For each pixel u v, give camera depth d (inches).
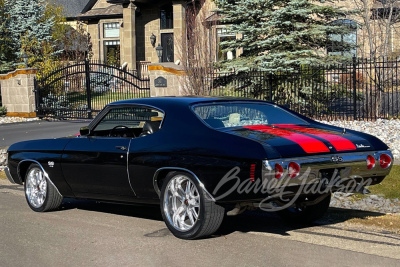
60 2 1526.8
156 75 730.2
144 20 1296.8
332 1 766.5
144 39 1301.7
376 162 217.8
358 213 270.8
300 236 226.4
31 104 870.4
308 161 197.9
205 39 773.9
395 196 315.3
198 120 220.8
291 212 251.1
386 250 205.0
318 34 669.3
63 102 903.1
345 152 210.2
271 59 669.9
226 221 255.8
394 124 568.1
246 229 239.1
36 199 282.4
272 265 186.5
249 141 199.2
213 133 211.3
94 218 265.0
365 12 693.9
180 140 217.2
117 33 1364.4
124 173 235.0
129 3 1213.1
